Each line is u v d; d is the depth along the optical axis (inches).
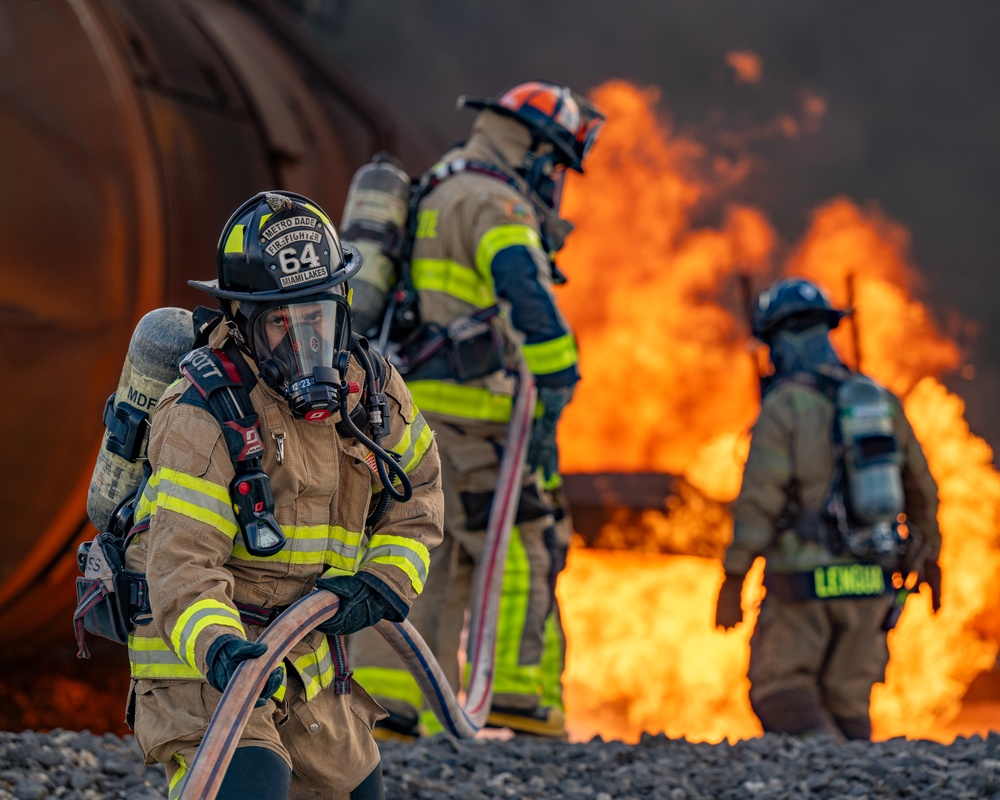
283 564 307.0
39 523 1102.4
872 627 759.7
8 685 1186.0
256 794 285.3
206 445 293.6
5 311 1058.1
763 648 761.6
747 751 589.3
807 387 760.3
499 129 690.2
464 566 695.7
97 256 1082.7
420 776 546.6
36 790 482.3
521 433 649.0
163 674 304.0
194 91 1269.7
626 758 582.2
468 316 668.1
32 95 1072.8
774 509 754.2
